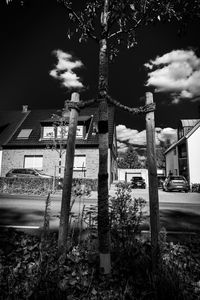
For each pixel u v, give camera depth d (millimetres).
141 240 3602
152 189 2744
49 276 2402
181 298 2219
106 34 2830
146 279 2549
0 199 11664
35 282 2371
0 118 28688
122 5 2693
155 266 2604
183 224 6535
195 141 25625
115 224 3275
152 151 2793
